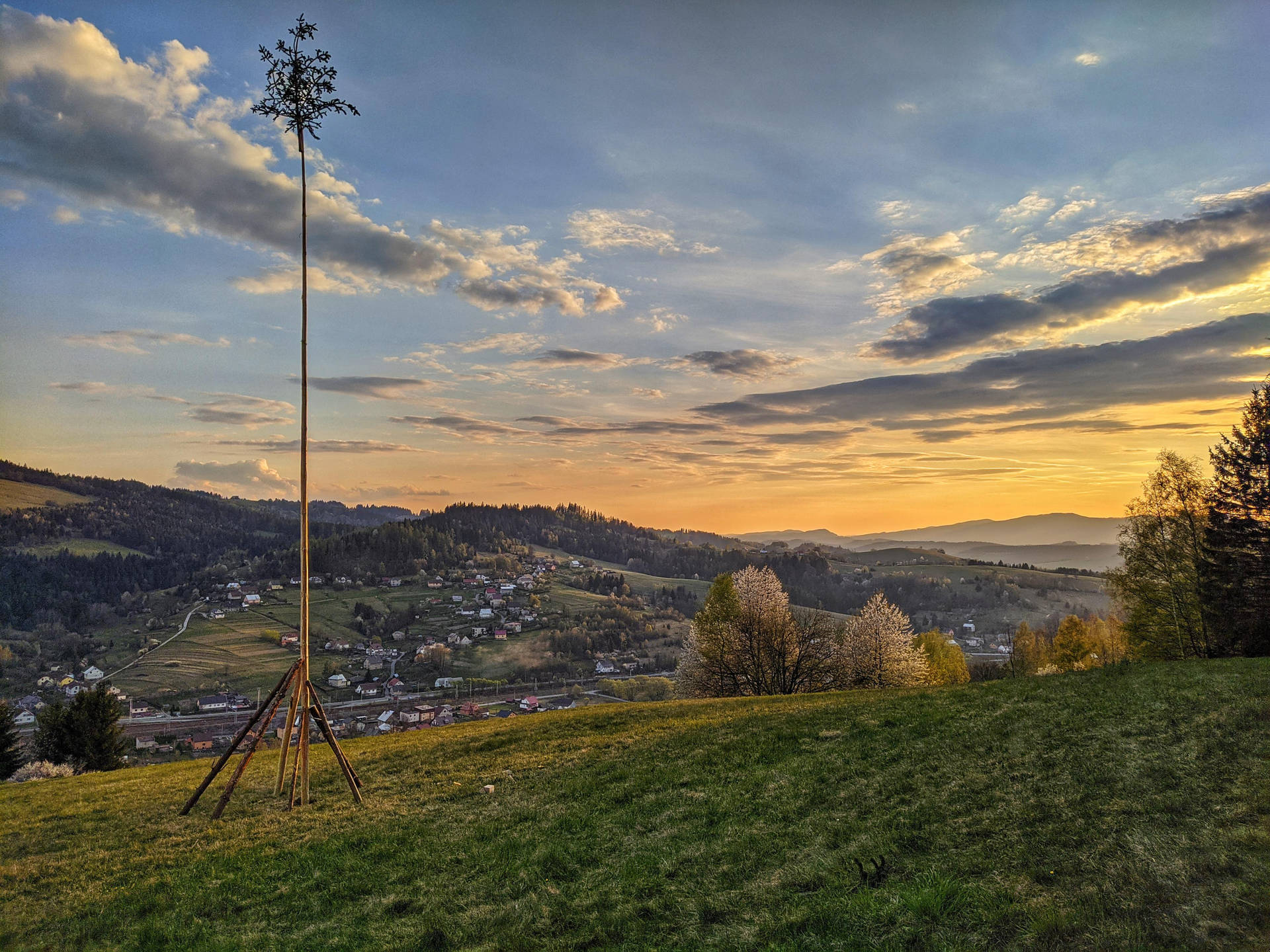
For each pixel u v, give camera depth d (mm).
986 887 8172
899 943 7234
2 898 11766
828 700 26312
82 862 13344
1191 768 10898
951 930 7312
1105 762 11977
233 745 16516
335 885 11539
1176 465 41312
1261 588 36625
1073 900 7496
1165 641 41688
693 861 10836
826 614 52969
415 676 186250
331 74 17266
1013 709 17453
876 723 18391
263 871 12289
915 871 9062
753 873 10062
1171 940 6402
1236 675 17547
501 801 15578
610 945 8453
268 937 9758
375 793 17359
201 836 14508
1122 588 43406
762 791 13914
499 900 10328
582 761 18531
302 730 16703
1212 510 39312
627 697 148375
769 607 51625
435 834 13641
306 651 17125
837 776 14172
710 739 19203
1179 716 13875
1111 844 8742
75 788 20781
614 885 10250
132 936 10062
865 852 10047
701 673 53000
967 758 13812
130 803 17766
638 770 16891
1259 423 38781
